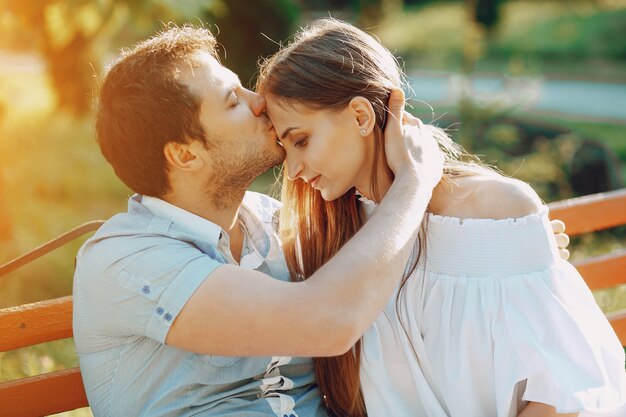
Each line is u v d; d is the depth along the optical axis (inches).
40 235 227.8
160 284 69.7
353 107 75.7
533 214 75.0
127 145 74.0
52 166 277.9
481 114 319.6
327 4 761.0
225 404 75.7
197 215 77.5
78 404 85.0
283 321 67.2
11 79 438.6
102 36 319.0
